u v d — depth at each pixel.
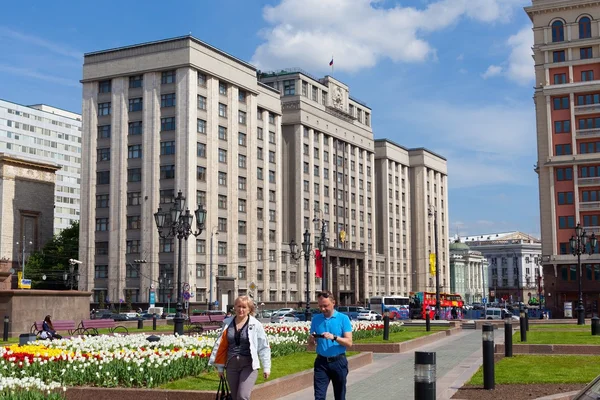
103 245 87.94
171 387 14.62
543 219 78.81
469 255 188.50
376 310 83.69
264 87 98.25
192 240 82.94
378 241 129.50
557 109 79.38
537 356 22.83
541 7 80.88
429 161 144.75
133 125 88.00
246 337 11.13
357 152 120.88
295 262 102.94
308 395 15.65
